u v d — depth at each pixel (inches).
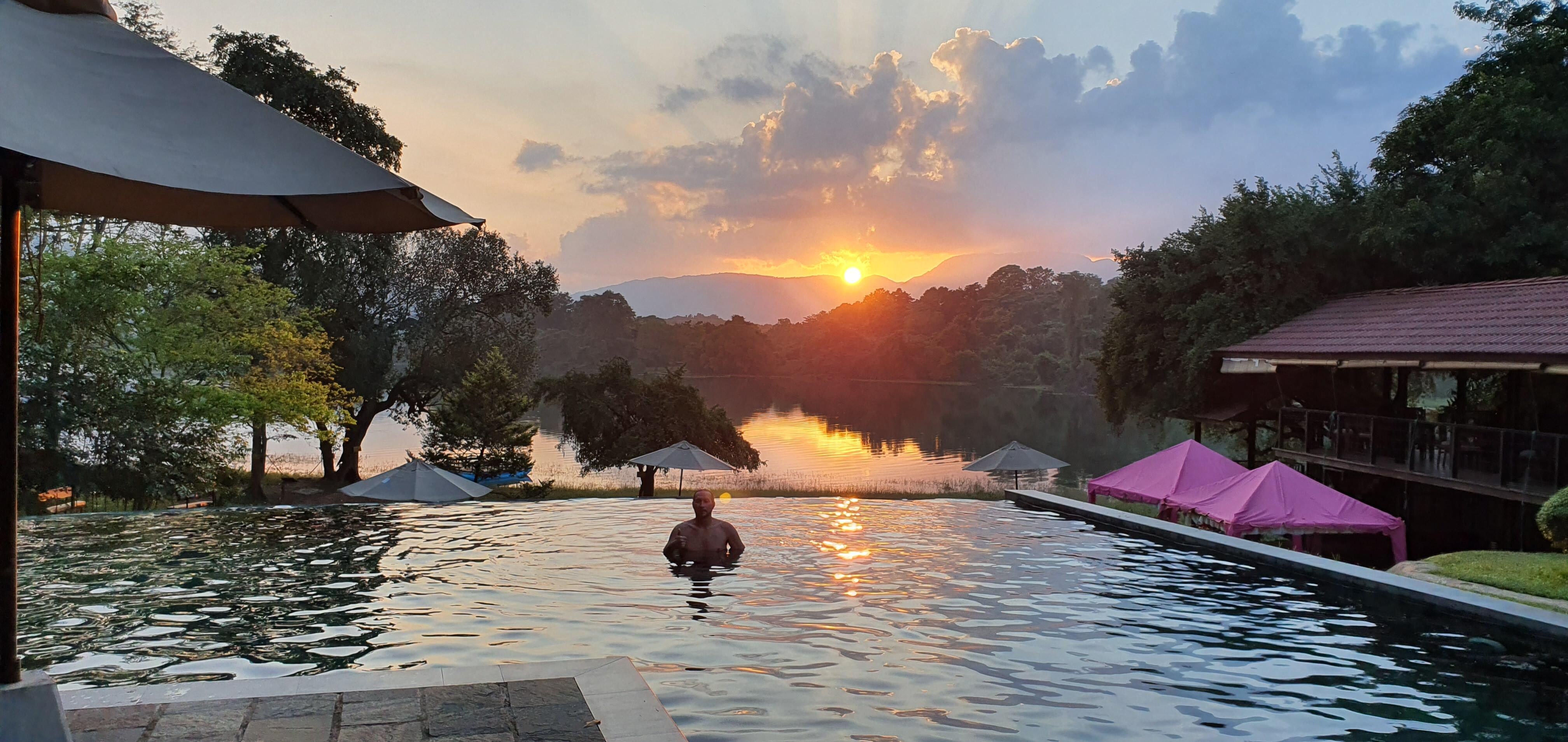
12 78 108.5
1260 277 1019.3
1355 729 208.5
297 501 1114.7
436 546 444.1
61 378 745.0
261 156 118.3
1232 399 1043.3
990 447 2242.9
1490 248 894.4
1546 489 574.2
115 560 400.5
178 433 815.1
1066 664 252.8
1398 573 459.2
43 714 126.1
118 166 108.0
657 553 428.8
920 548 442.3
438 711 167.2
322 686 179.8
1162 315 1120.8
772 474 1628.9
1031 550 440.1
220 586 346.3
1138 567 396.2
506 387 1184.8
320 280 1216.2
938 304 6373.0
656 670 242.2
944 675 240.2
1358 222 973.2
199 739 154.3
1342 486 868.0
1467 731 208.2
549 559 410.0
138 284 786.8
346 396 1116.5
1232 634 288.2
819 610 312.0
